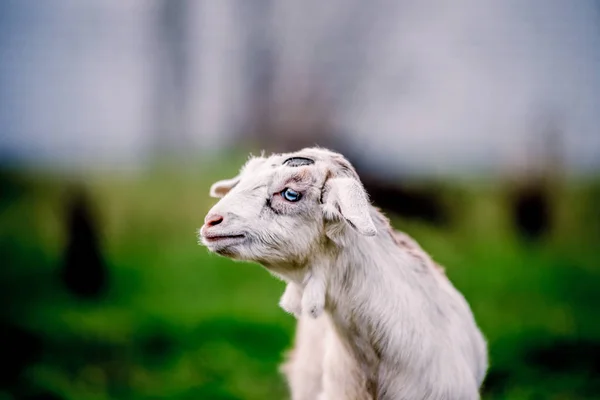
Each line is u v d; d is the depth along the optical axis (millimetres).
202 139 19547
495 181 13656
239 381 6797
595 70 19297
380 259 3883
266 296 9375
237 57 19875
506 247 11648
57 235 11406
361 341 3906
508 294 9289
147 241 11633
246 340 7844
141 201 13102
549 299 9094
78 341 7812
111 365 7223
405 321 3799
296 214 3705
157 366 7219
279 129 17594
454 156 16047
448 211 12680
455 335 3992
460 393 3838
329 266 3838
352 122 17562
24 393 6602
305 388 4586
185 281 10117
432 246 11438
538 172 13172
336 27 19141
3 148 18031
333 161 3830
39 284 9875
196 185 14258
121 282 10031
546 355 7332
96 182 13758
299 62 18641
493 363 7098
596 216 13000
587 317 8430
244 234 3705
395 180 13188
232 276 10312
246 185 3809
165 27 20609
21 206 12930
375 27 19172
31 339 7844
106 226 11602
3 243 11328
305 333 4688
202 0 20250
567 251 11672
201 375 6965
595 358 7219
